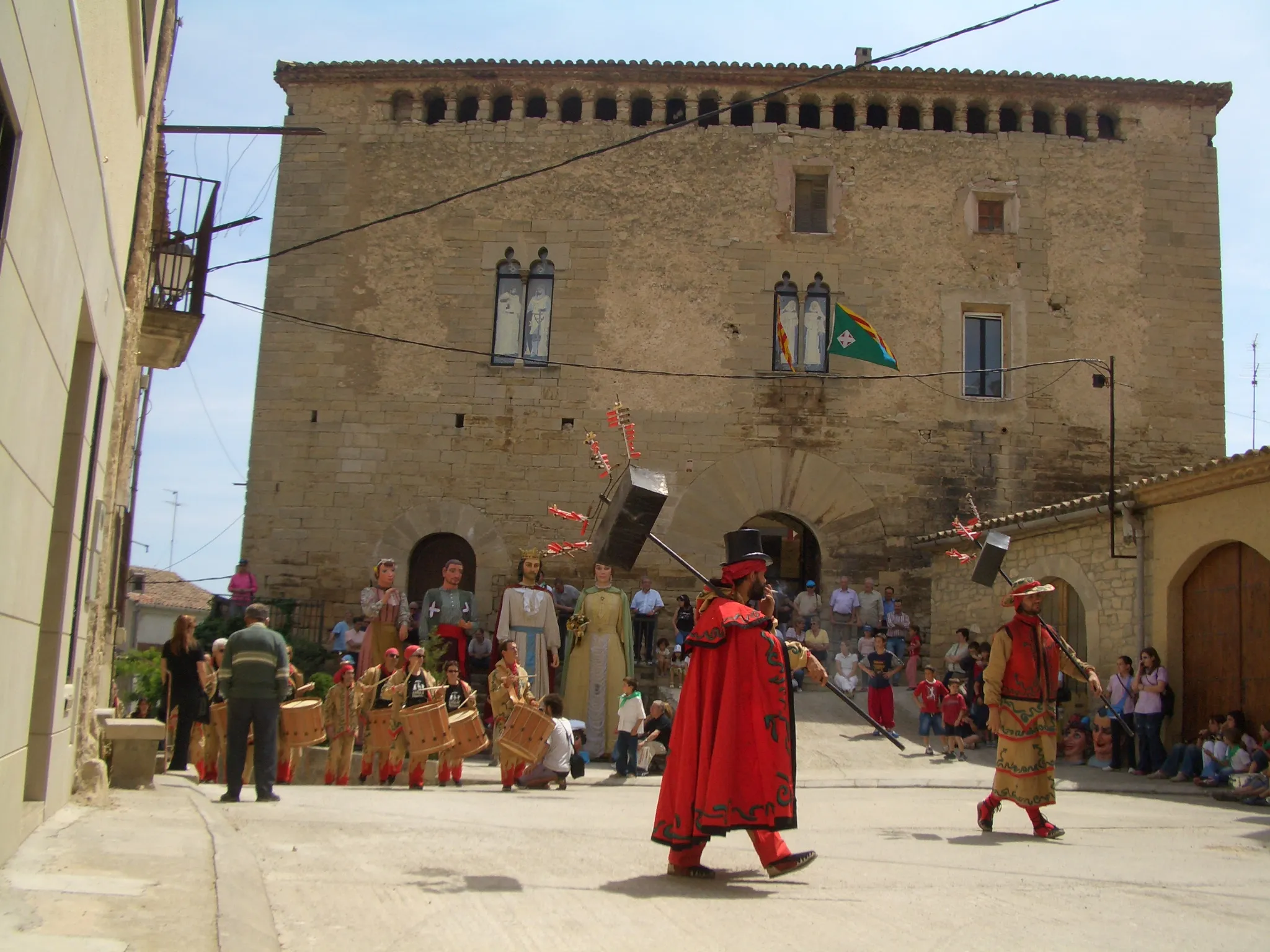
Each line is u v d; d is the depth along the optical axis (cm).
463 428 2358
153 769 975
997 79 2447
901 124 2523
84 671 840
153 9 984
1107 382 2378
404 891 526
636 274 2403
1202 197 2455
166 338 1521
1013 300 2402
